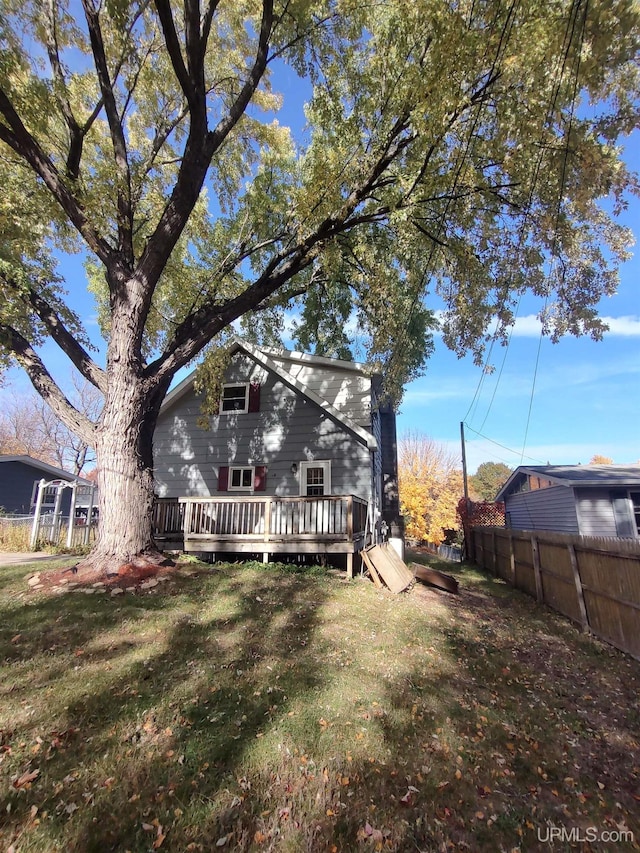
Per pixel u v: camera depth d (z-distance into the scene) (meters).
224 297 11.05
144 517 7.68
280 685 4.12
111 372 7.66
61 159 8.90
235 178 11.62
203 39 6.95
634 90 5.66
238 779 2.90
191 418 13.85
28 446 37.25
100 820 2.53
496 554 13.13
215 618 5.72
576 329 7.96
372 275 9.66
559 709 4.20
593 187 6.34
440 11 5.73
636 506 14.77
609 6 4.57
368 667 4.66
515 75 5.83
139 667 4.28
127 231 8.27
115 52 8.50
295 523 12.12
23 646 4.64
